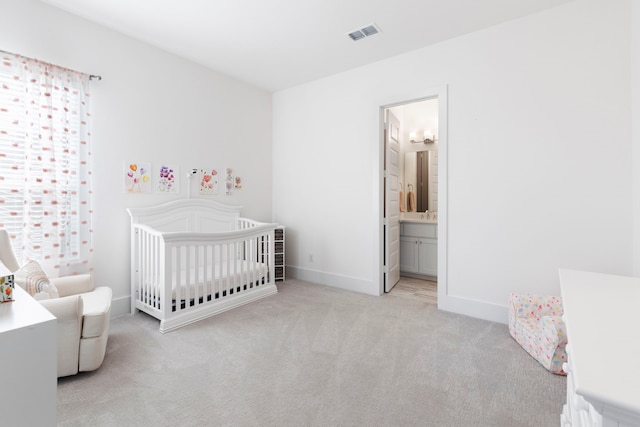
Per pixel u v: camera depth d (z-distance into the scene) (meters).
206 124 3.75
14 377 0.93
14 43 2.38
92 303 2.16
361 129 3.73
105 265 2.91
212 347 2.32
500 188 2.81
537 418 1.57
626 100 2.29
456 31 2.92
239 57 3.49
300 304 3.30
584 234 2.46
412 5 2.53
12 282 1.12
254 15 2.69
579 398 0.81
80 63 2.72
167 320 2.60
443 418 1.57
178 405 1.66
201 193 3.71
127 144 3.05
